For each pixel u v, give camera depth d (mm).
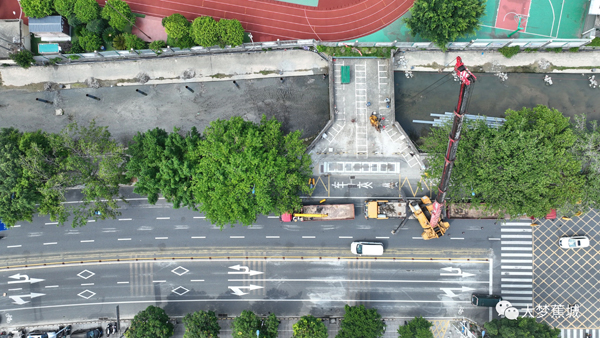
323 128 61562
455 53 62500
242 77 63000
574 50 61281
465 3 54906
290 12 63656
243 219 52062
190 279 62656
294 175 50719
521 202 52844
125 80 62938
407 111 63500
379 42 60250
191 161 52406
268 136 52500
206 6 63500
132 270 62781
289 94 63125
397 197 61750
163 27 63000
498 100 63500
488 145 51594
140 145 54188
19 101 62781
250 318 55719
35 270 62656
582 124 54594
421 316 60219
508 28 63406
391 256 62156
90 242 62844
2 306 62469
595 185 51594
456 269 61906
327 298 62156
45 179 53375
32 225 62781
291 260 62469
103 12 58062
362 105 61594
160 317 57875
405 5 63188
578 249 61719
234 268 62625
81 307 62562
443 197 49250
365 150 61656
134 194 62750
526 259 61812
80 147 54344
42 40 61281
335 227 62250
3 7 62875
